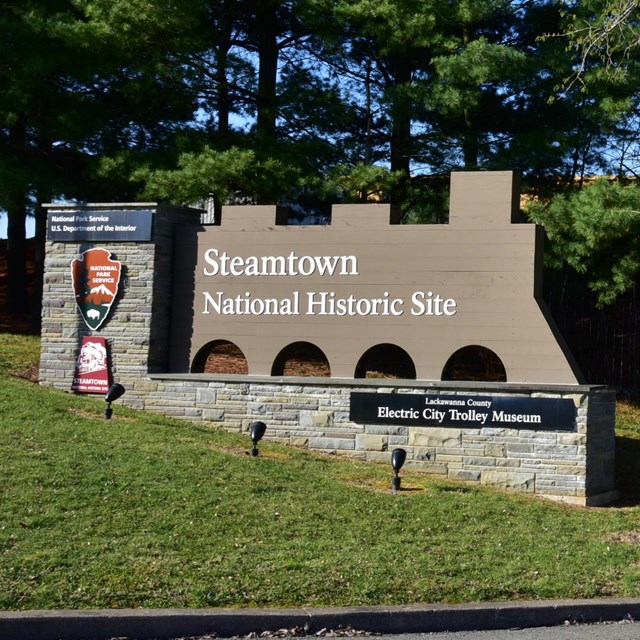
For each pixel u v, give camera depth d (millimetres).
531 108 19828
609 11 14188
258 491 10594
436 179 20531
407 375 19953
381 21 18672
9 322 22500
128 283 15156
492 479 13086
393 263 14023
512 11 19906
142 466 10844
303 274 14500
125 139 21141
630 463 15594
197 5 18484
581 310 22578
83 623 7047
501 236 13539
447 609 7789
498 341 13430
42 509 9211
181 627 7242
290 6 20125
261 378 14305
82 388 15297
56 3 20094
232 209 14984
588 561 9414
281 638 7352
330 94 19828
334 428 13891
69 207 15500
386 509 10555
